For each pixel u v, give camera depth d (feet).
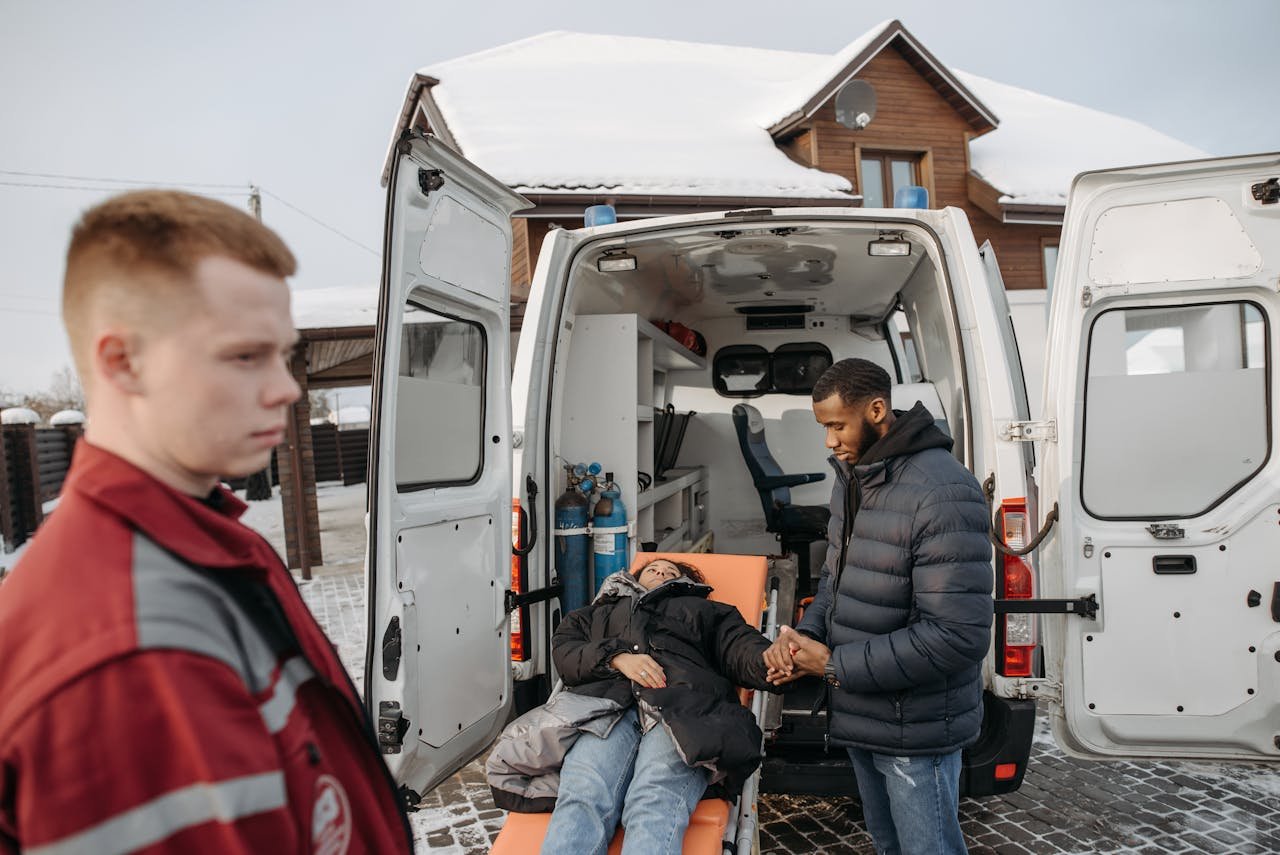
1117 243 8.68
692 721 7.59
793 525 16.58
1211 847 9.98
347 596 26.94
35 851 1.89
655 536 15.96
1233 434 8.76
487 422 9.62
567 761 7.81
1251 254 8.42
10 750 1.90
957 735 6.63
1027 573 8.93
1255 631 8.63
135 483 2.28
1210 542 8.66
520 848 7.47
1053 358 8.96
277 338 2.53
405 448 8.09
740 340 19.56
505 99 43.09
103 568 2.10
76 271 2.34
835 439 7.14
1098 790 11.64
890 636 6.45
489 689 9.16
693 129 42.68
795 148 42.80
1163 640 8.73
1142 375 8.86
